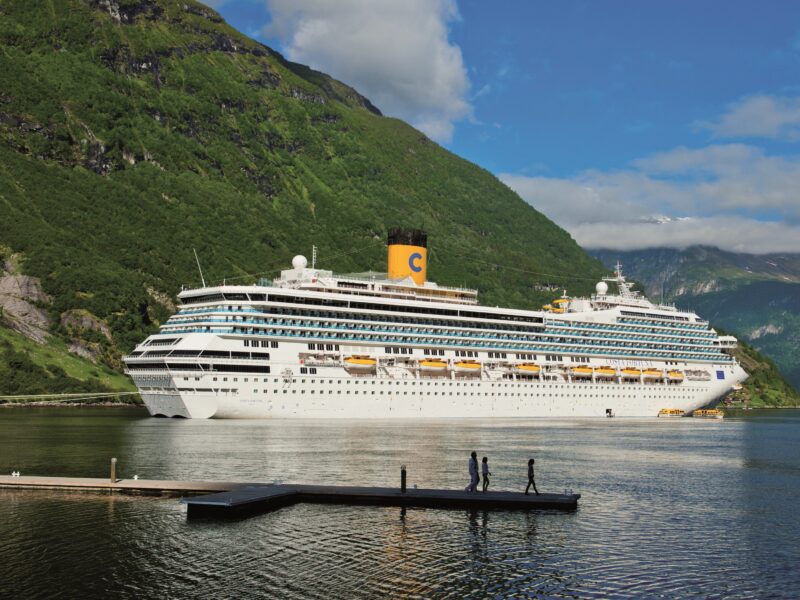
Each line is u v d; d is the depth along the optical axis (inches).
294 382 5880.9
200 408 5644.7
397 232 7362.2
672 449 4335.6
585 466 3403.1
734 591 1637.6
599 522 2204.7
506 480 2910.9
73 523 2094.0
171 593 1573.6
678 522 2236.7
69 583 1627.7
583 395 7608.3
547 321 7559.1
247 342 5787.4
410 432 4943.4
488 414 6943.9
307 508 2308.1
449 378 6747.1
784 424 7751.0
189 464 3225.9
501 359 7086.6
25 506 2293.3
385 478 2881.4
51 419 6742.1
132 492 2503.7
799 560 1856.5
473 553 1865.2
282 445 3993.6
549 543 1969.7
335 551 1859.0
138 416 7337.6
